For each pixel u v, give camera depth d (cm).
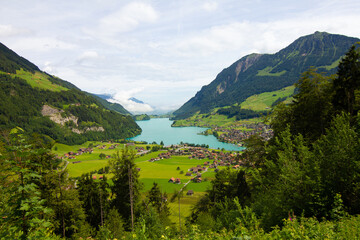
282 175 1077
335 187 1018
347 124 1119
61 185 2100
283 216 1047
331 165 1045
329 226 732
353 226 712
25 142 658
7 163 608
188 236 848
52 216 1861
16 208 603
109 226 2405
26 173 630
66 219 2311
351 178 984
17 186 607
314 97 2922
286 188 1066
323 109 2825
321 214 995
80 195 3130
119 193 3122
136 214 3052
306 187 1027
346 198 1009
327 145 1125
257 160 2970
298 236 641
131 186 2977
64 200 2089
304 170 1080
